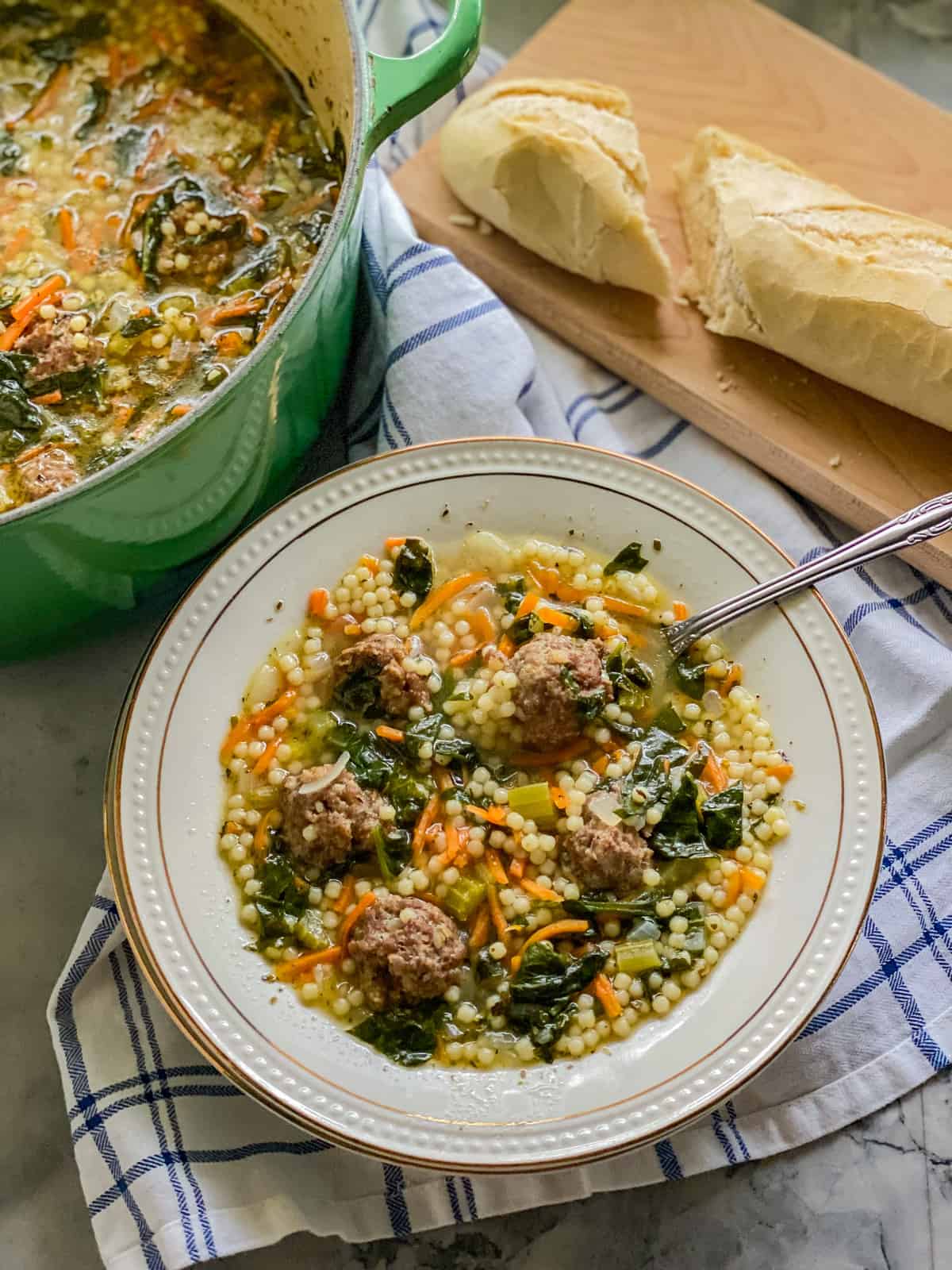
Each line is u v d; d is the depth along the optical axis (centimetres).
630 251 60
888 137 65
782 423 59
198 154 57
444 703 53
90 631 56
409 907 49
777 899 50
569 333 63
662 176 65
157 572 54
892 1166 52
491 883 51
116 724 54
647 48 67
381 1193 51
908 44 73
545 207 60
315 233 55
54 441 52
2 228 56
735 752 52
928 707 56
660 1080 47
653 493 54
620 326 61
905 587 58
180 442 47
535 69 67
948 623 58
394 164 66
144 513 50
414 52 66
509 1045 49
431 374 58
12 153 57
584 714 52
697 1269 51
